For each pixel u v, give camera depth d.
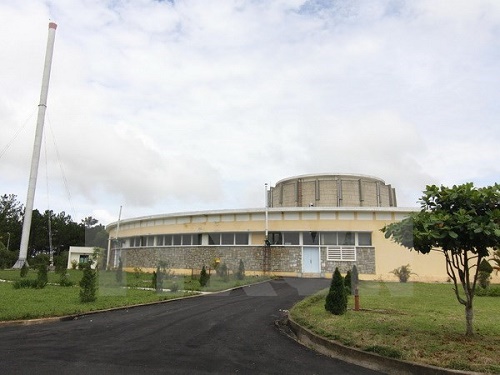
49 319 11.31
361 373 6.67
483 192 7.45
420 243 7.88
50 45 39.56
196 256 30.00
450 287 20.86
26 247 36.69
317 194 35.66
